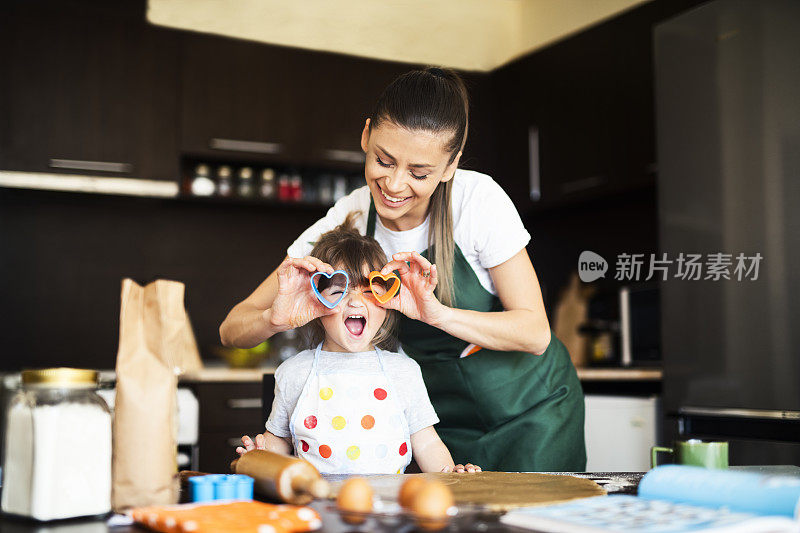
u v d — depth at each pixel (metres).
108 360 3.45
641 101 3.12
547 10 4.06
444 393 1.59
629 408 2.76
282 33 3.85
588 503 0.74
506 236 1.45
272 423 1.34
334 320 1.26
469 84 1.57
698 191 2.51
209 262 3.63
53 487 0.74
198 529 0.63
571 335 3.70
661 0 3.04
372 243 1.32
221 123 3.43
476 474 1.00
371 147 1.28
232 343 1.46
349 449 1.25
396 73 3.72
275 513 0.68
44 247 3.41
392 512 0.71
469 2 4.21
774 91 2.29
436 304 1.25
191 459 2.84
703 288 2.48
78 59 3.24
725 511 0.70
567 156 3.49
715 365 2.43
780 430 2.24
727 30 2.43
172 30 3.38
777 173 2.27
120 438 0.80
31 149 3.16
